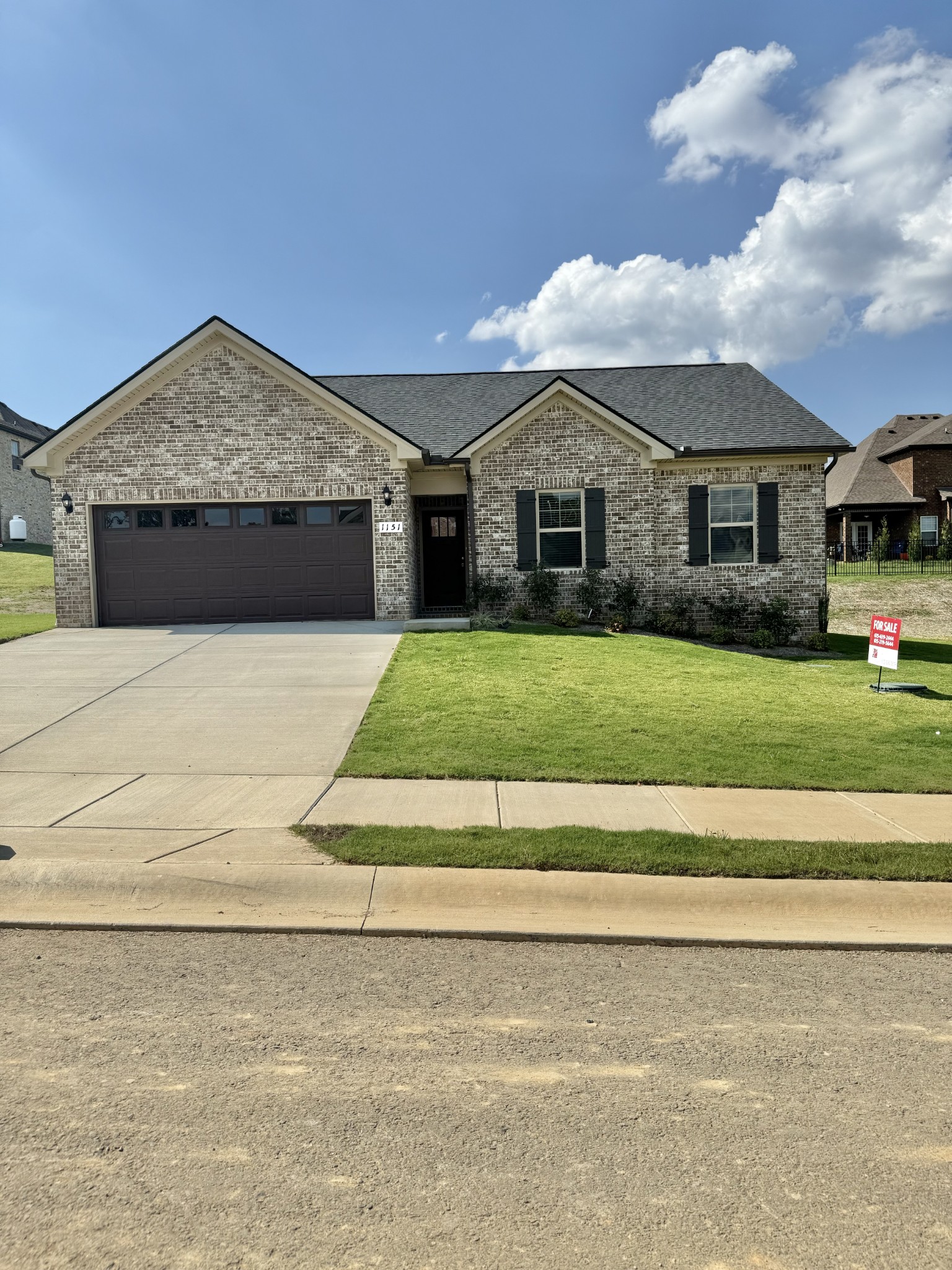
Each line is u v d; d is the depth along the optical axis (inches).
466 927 188.2
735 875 212.4
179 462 650.8
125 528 657.0
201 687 424.8
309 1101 124.6
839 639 759.1
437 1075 132.3
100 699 400.2
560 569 686.5
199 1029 145.4
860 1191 107.4
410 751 320.8
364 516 664.4
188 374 649.0
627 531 679.1
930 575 1213.1
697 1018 152.5
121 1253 95.0
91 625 652.1
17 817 245.9
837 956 180.2
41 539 1802.4
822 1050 141.9
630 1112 123.5
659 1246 97.5
